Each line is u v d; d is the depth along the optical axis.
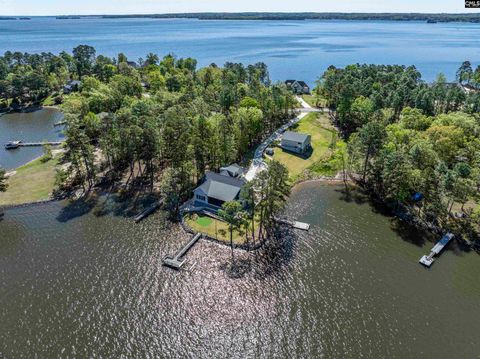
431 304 42.47
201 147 67.94
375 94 104.56
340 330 39.12
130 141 69.44
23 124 110.75
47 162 80.00
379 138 67.31
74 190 68.19
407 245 53.09
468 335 38.53
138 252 51.19
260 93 109.06
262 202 56.12
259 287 44.97
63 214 60.56
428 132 74.62
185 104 95.75
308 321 40.22
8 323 39.69
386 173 59.72
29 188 68.44
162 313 41.09
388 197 61.38
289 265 48.91
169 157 74.31
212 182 62.94
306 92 146.00
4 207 62.06
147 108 92.00
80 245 52.59
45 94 141.00
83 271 47.34
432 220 58.22
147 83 159.12
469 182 57.66
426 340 37.94
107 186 70.12
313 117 110.19
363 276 46.88
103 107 110.25
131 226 57.38
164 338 38.12
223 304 42.41
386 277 46.72
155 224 58.03
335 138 92.94
